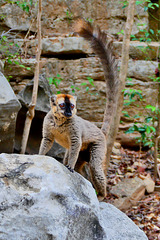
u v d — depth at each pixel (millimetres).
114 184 7062
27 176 3355
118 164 7918
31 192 3207
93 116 8789
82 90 8727
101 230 3465
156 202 6832
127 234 4230
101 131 5559
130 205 6641
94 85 8719
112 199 6543
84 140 5223
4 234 2914
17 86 8469
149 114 8273
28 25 9078
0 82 5125
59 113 4566
